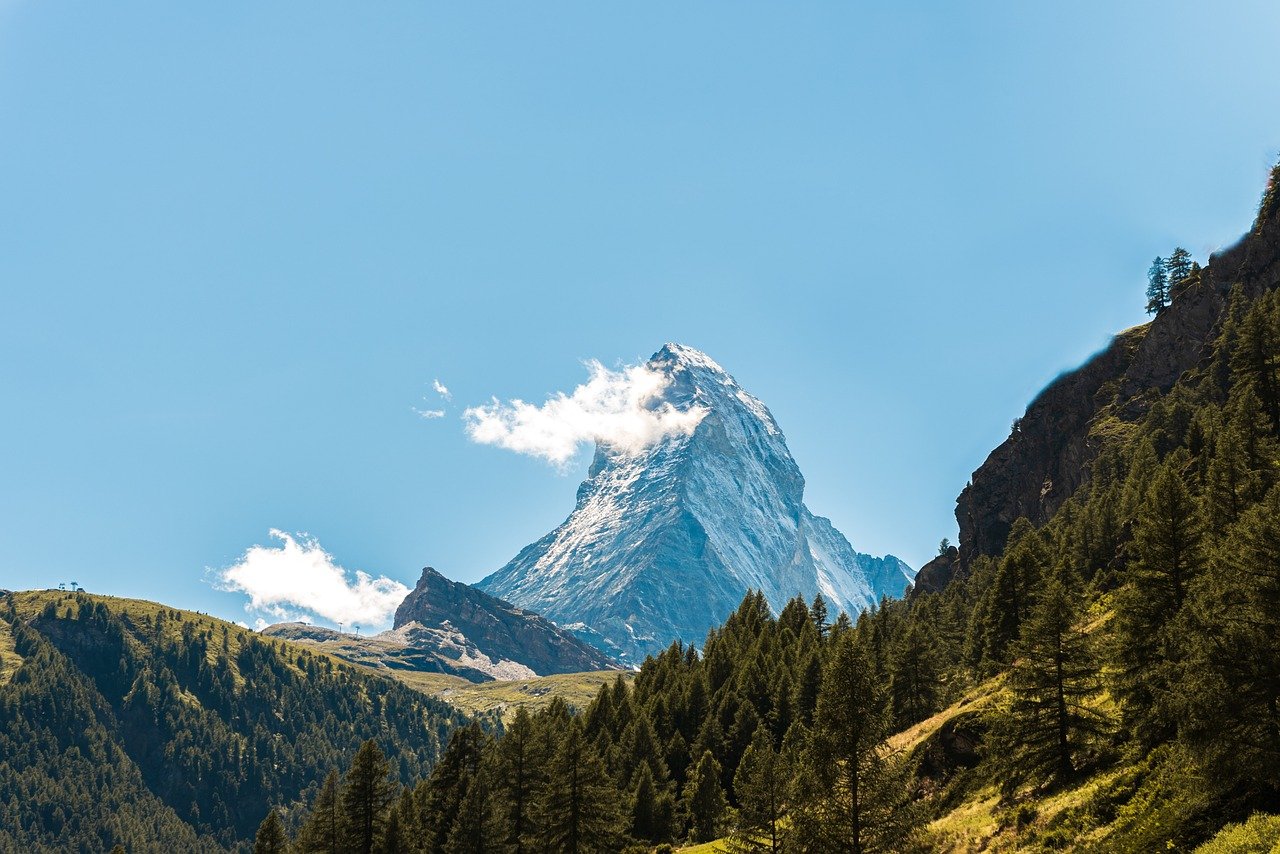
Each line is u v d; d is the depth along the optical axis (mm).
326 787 95438
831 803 50938
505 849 88875
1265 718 39062
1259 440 93312
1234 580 44000
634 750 119875
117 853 123375
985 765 66188
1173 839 41344
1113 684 57031
